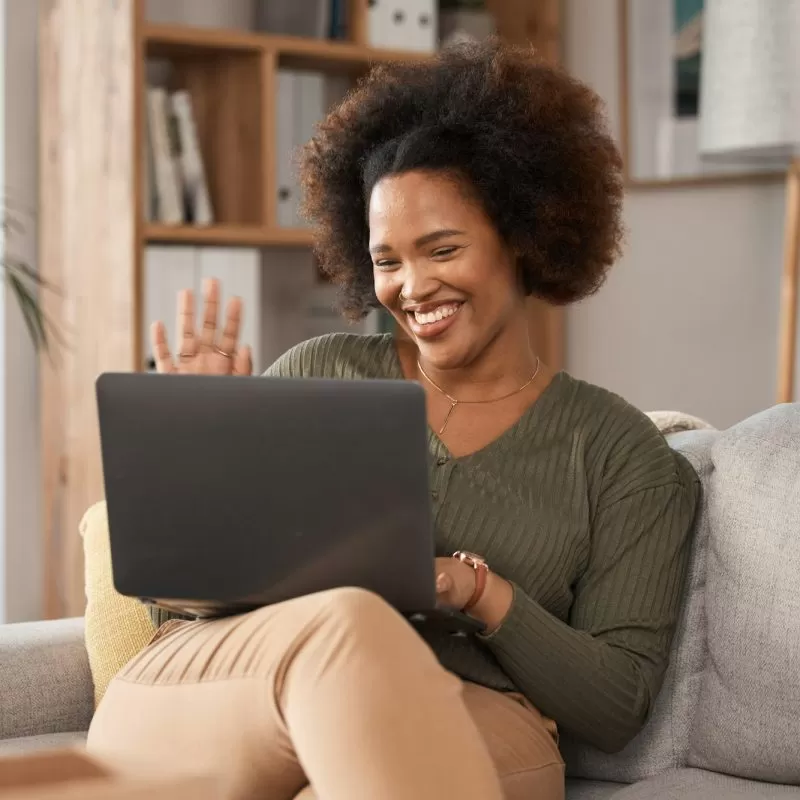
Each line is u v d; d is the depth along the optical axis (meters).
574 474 2.40
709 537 2.45
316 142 2.67
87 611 2.74
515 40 5.62
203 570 2.01
